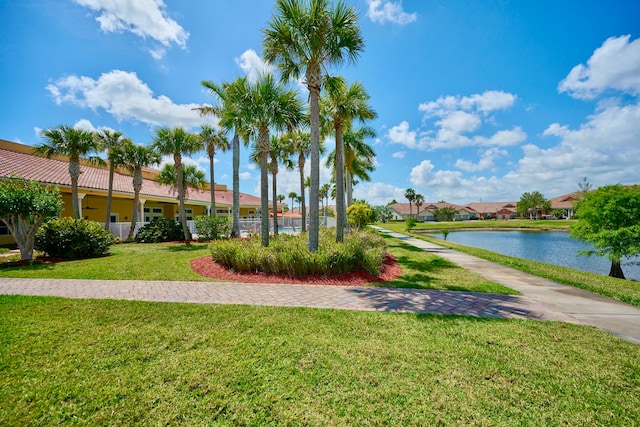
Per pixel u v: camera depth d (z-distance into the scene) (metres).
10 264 8.77
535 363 3.08
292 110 9.64
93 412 2.30
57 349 3.29
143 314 4.46
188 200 26.69
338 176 11.23
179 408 2.35
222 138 18.53
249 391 2.58
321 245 9.02
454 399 2.48
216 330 3.88
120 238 17.19
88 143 14.14
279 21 7.69
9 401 2.40
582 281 7.11
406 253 12.29
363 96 11.19
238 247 8.66
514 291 6.09
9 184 9.16
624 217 11.18
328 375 2.83
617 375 2.87
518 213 79.94
